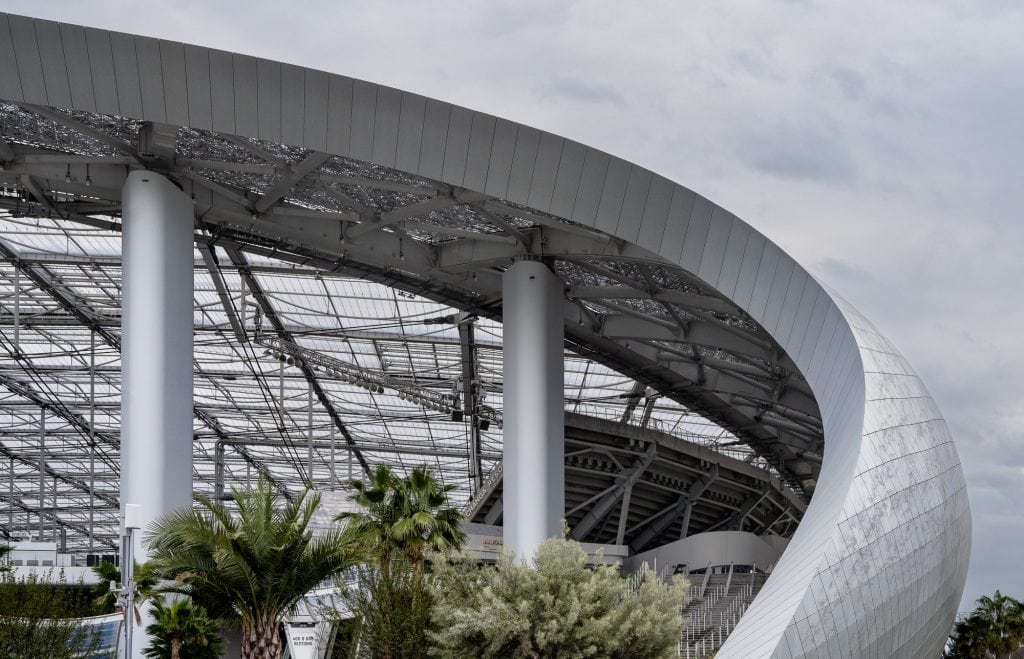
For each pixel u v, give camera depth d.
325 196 37.66
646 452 58.66
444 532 28.41
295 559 22.66
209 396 81.44
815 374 29.23
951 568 29.23
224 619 23.88
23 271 56.09
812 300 29.11
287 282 54.34
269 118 30.14
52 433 90.75
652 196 31.03
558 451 37.53
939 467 28.75
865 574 23.88
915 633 27.08
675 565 56.22
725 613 49.94
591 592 23.98
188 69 29.61
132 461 31.06
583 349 48.81
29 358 72.31
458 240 40.19
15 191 38.84
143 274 32.16
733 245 30.50
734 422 61.88
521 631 23.62
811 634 22.31
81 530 124.12
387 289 54.81
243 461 100.62
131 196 32.62
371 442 91.12
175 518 22.80
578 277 42.16
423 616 25.78
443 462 95.81
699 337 44.31
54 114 30.98
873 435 25.58
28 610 27.14
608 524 67.06
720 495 71.00
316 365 65.69
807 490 78.94
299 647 36.84
